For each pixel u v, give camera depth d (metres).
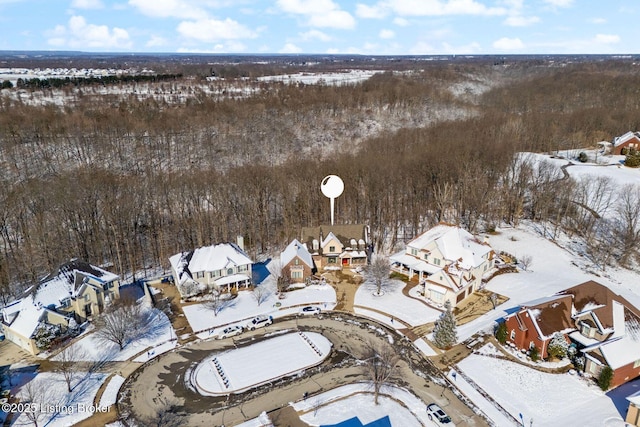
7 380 43.47
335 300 59.03
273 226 82.12
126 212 70.88
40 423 38.06
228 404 40.47
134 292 61.59
